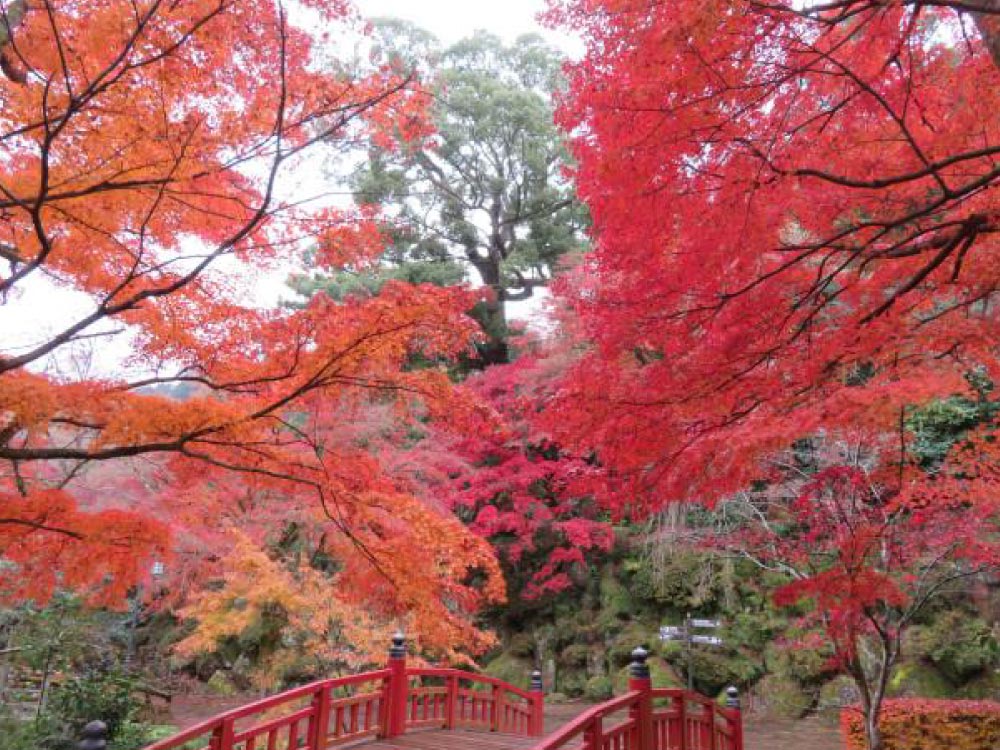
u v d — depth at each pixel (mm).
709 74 2805
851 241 4172
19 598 3961
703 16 2496
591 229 3924
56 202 3160
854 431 5727
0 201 2912
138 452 3496
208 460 3686
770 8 2674
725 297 3697
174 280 3828
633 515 4672
